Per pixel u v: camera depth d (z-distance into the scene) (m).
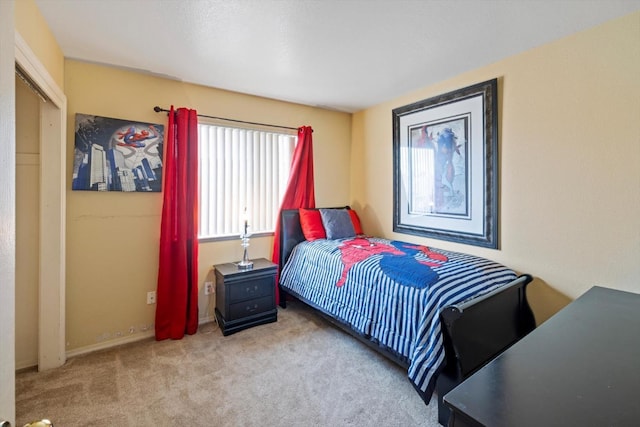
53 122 2.19
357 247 2.86
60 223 2.23
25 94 2.16
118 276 2.59
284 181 3.56
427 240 3.09
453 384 1.62
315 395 1.91
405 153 3.29
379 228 3.68
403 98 3.30
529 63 2.28
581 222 2.05
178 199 2.74
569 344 1.11
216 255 3.10
